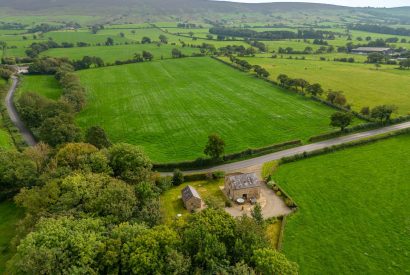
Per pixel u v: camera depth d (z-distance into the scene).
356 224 84.06
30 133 142.62
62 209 71.62
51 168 93.06
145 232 62.50
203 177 107.12
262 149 123.12
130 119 157.12
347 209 89.94
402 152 121.81
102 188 79.19
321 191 98.50
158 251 58.16
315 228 82.94
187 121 153.38
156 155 121.50
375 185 100.81
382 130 141.25
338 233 81.06
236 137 135.50
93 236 60.84
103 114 164.38
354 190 98.50
